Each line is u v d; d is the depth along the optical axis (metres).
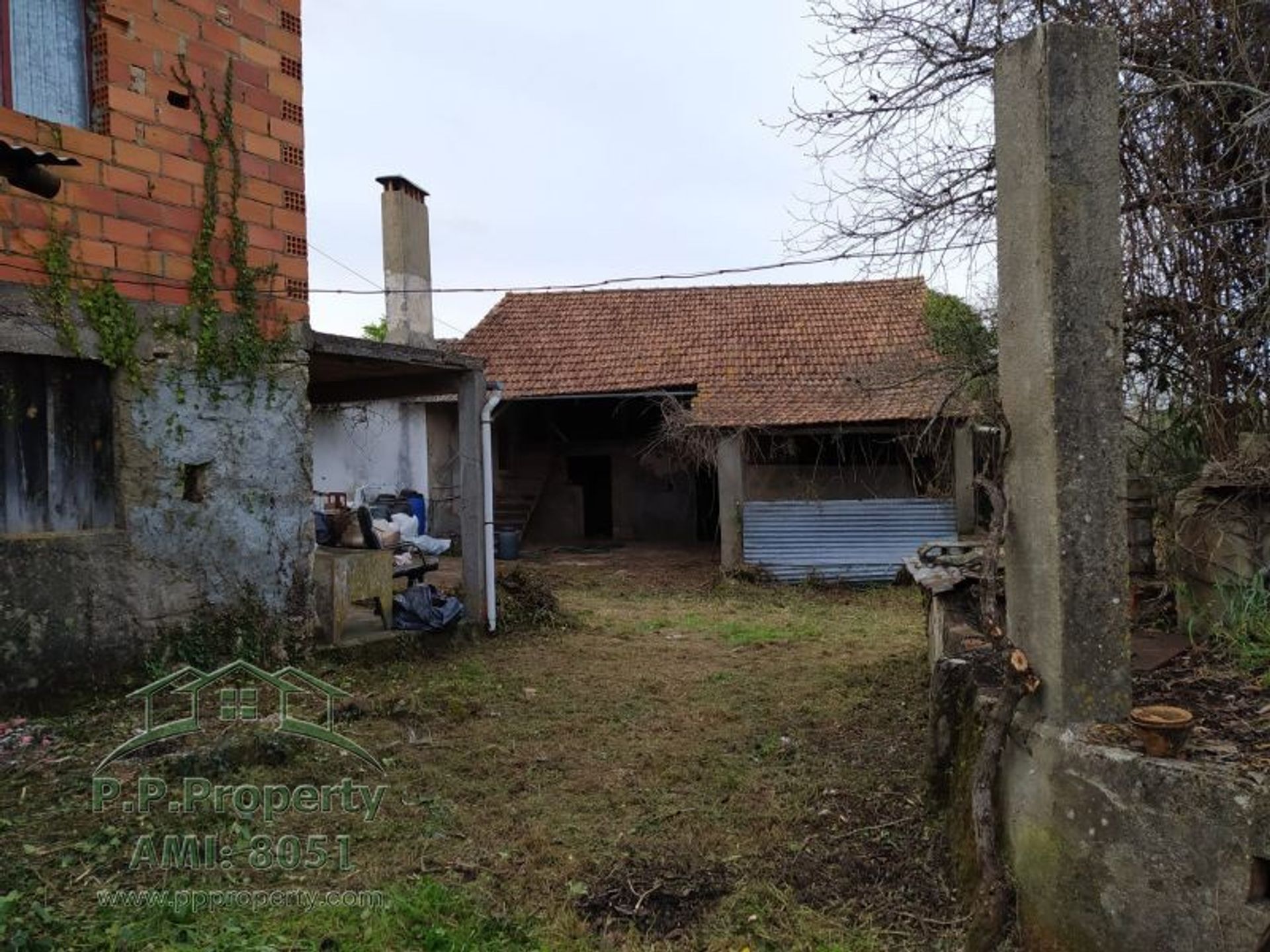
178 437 5.37
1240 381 4.47
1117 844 2.44
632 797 4.04
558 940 2.86
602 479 18.39
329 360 6.72
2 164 3.56
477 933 2.88
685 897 3.13
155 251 5.25
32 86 4.83
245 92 5.77
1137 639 3.80
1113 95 2.67
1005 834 2.81
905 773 4.13
